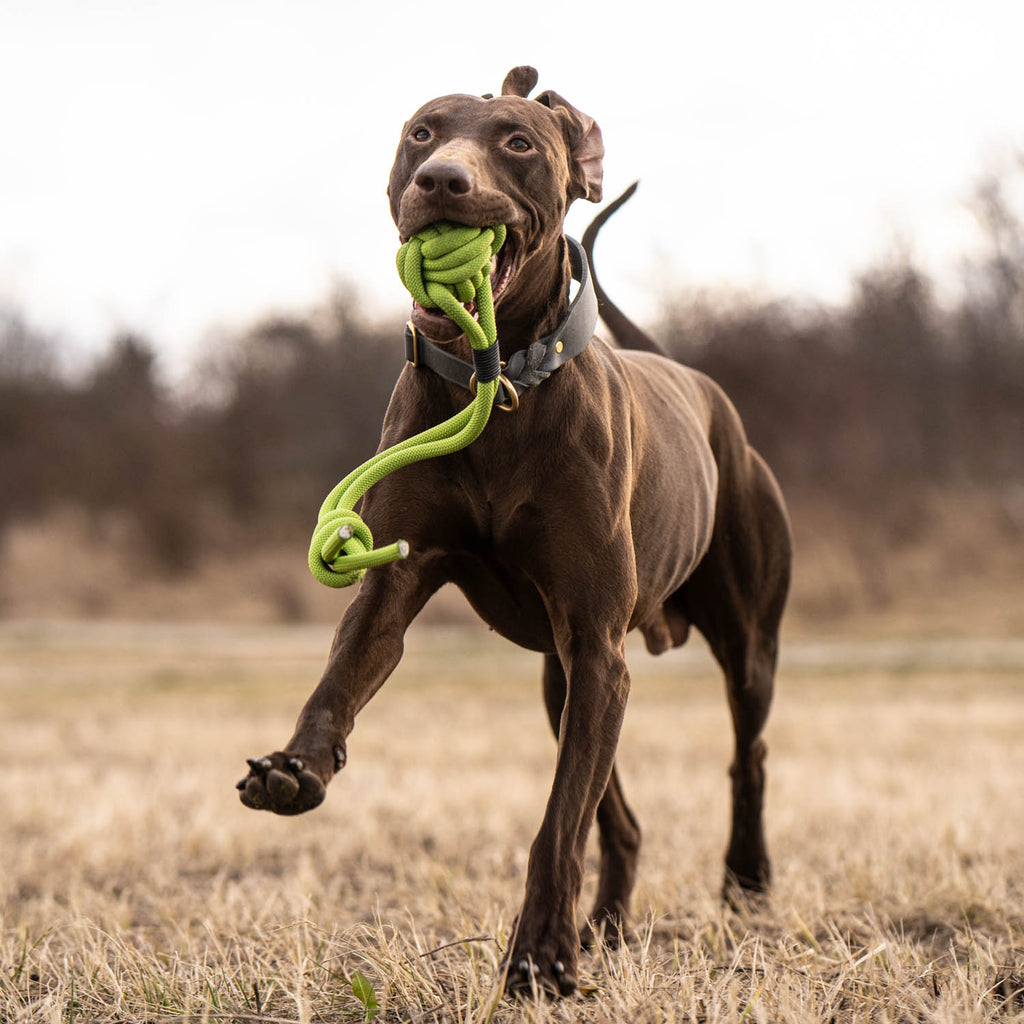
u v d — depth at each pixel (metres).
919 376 41.16
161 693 18.58
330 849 7.04
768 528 5.76
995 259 42.66
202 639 29.52
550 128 4.07
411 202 3.67
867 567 32.56
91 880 6.45
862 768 10.43
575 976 3.62
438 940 4.73
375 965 3.93
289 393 51.97
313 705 3.73
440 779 9.91
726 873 5.67
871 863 5.91
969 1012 3.46
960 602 31.67
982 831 6.81
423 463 4.08
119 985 3.88
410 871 6.42
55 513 45.06
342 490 3.75
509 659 23.59
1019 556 34.53
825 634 29.44
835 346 41.31
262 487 48.16
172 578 41.12
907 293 42.16
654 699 17.73
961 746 12.13
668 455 4.84
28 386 52.88
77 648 26.59
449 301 3.62
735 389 39.75
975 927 4.89
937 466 39.91
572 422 4.09
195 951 4.44
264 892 5.89
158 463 46.59
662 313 43.19
